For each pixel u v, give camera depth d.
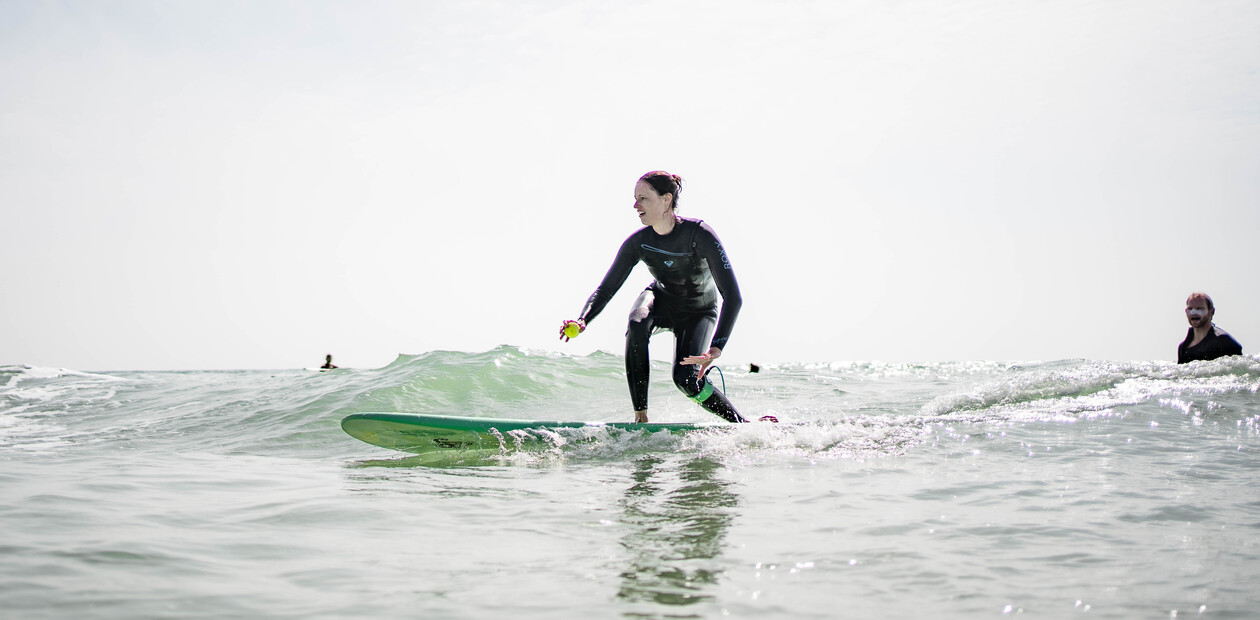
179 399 9.75
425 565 2.30
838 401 7.85
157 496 3.38
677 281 5.57
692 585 2.10
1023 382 6.92
